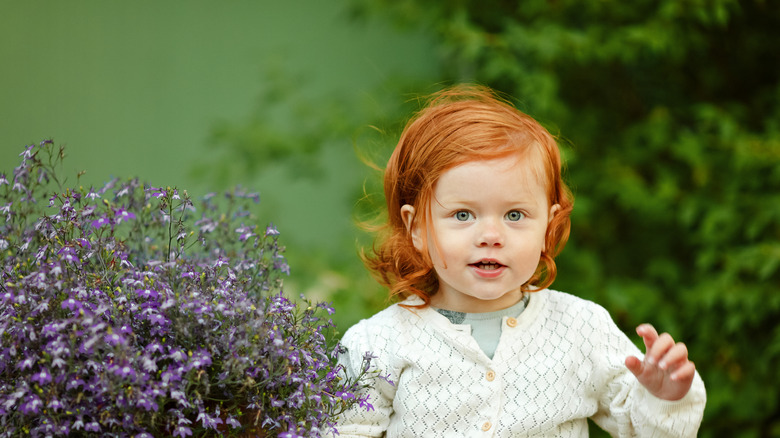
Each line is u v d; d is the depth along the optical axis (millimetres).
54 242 1252
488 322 1442
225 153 3807
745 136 2955
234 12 4031
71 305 1096
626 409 1370
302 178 3504
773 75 3268
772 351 2859
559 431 1405
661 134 3082
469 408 1386
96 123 3854
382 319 1483
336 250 3363
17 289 1138
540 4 3037
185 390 1138
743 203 2951
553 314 1465
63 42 3828
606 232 3299
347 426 1413
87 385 1122
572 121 3186
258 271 1434
